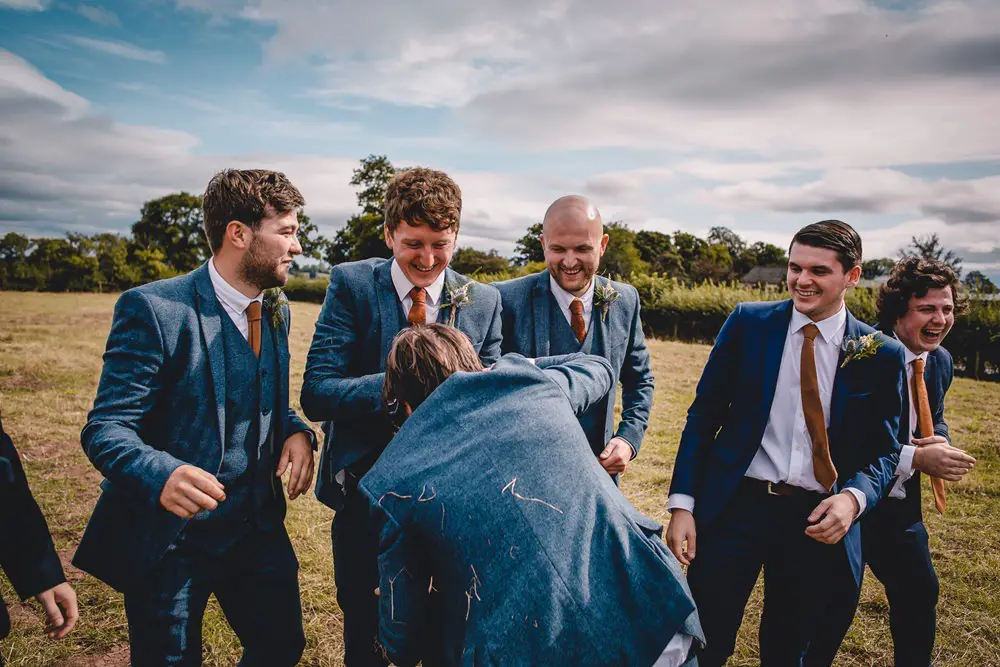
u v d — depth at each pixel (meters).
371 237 45.81
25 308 22.06
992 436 6.31
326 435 2.18
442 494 1.36
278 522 1.96
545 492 1.38
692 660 1.46
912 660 2.25
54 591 1.57
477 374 1.51
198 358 1.75
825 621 2.05
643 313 20.41
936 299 2.14
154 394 1.72
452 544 1.34
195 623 1.79
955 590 3.15
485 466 1.38
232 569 1.87
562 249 2.21
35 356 9.46
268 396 1.90
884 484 1.88
